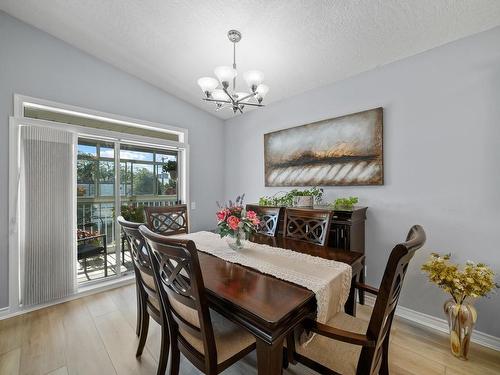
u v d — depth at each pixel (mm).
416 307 2180
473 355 1729
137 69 2979
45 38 2457
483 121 1855
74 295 2586
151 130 3400
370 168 2449
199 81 1907
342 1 1756
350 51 2254
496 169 1806
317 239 2102
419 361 1675
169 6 2045
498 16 1714
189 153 3727
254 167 3736
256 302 1035
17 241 2277
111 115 2904
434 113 2084
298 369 1593
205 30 2248
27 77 2350
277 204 2895
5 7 2186
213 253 1736
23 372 1569
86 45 2621
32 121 2363
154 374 1563
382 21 1880
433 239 2098
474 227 1903
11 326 2074
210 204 4039
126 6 2098
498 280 1804
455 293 1717
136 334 1969
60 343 1858
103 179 2947
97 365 1638
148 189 3365
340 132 2684
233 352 1170
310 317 1108
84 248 2811
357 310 2336
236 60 2594
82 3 2100
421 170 2160
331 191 2797
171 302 1293
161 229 2566
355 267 1561
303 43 2236
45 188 2402
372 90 2469
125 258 3188
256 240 2137
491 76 1820
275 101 3385
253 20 2051
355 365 1071
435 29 1888
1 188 2215
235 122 4035
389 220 2363
